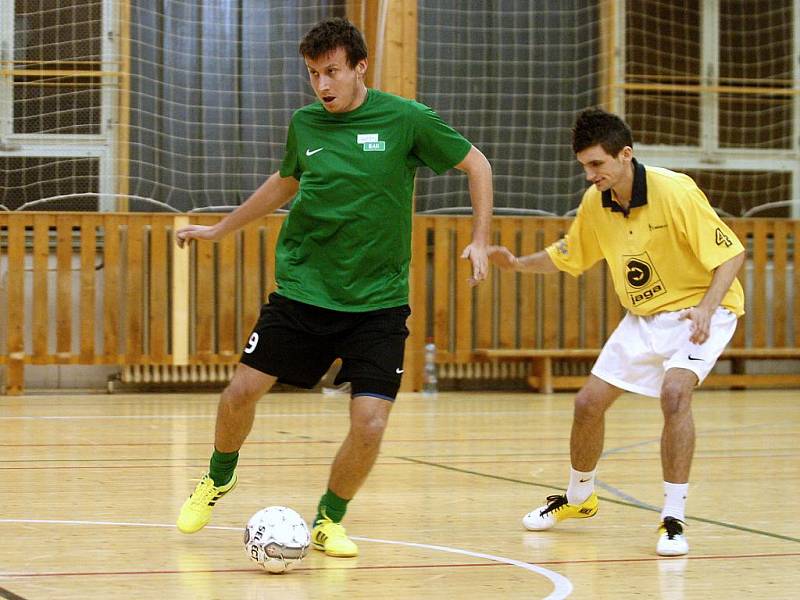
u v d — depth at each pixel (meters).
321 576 8.84
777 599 8.23
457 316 31.84
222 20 31.14
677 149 33.94
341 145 9.80
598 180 10.70
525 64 32.91
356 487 9.80
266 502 12.74
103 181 30.27
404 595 8.20
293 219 9.93
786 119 34.66
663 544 9.92
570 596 8.23
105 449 17.91
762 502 13.36
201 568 9.07
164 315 29.91
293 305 9.78
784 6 34.50
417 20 31.95
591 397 11.01
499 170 32.81
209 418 23.48
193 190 30.94
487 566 9.34
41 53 29.98
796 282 34.03
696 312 10.26
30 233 30.06
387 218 9.76
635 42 33.41
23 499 12.73
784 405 28.95
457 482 14.73
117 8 30.22
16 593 8.05
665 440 10.32
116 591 8.18
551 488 14.24
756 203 34.59
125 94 30.30
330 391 31.36
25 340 29.98
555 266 11.80
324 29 9.55
